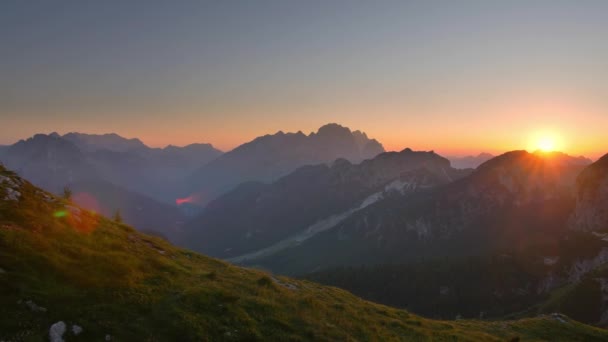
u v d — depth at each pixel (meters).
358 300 39.09
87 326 16.70
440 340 29.89
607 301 129.38
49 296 17.59
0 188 26.53
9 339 14.27
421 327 32.72
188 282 26.36
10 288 16.78
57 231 24.81
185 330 19.16
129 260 25.62
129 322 18.44
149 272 25.59
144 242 34.47
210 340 19.16
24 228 22.66
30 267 18.95
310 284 42.06
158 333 18.42
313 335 23.27
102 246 26.56
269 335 21.62
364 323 29.00
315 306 28.89
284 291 31.11
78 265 21.66
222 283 28.53
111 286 20.92
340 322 27.20
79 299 18.56
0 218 22.53
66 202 32.66
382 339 26.47
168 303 21.55
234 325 21.31
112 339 16.67
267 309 24.97
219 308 22.62
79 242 25.14
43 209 27.25
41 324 15.72
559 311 136.88
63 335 15.63
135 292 21.36
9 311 15.56
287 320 24.36
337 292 40.62
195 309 21.62
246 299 25.62
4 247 19.31
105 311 18.47
